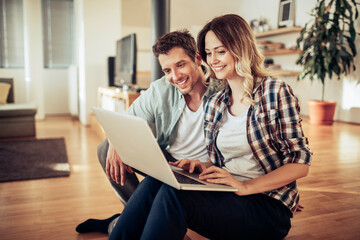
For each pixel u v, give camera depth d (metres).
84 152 3.51
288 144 1.08
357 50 4.92
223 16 1.12
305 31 4.86
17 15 6.09
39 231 1.70
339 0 4.50
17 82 6.11
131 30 6.57
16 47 6.14
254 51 1.12
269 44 5.91
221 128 1.22
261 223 1.09
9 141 3.99
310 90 5.71
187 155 1.48
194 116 1.42
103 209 2.00
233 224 1.06
